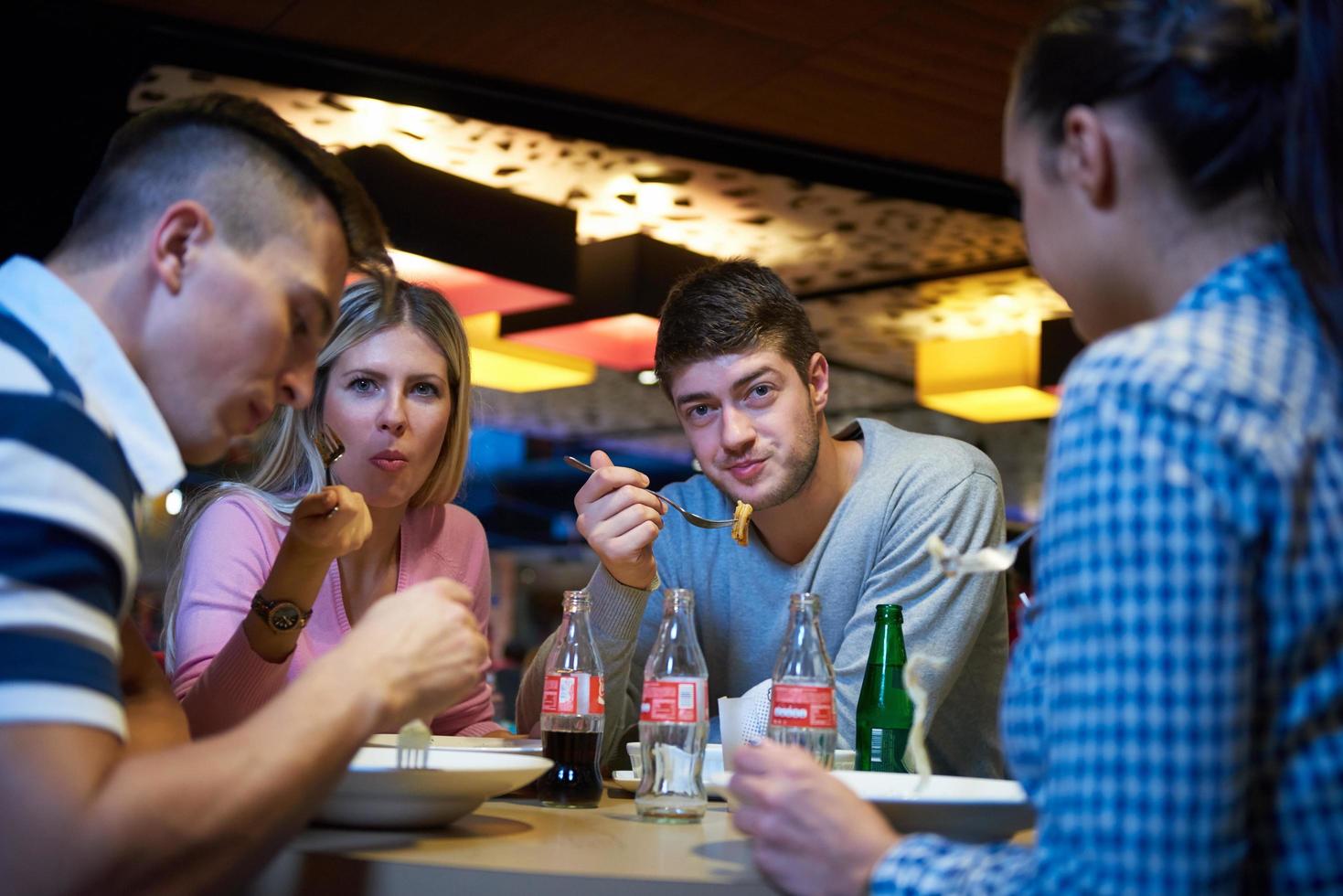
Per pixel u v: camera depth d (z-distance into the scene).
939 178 4.82
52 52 3.55
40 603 0.83
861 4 3.63
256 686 1.43
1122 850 0.69
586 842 1.15
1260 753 0.72
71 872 0.79
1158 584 0.69
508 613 13.73
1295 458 0.70
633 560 1.68
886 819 1.08
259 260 1.01
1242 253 0.81
